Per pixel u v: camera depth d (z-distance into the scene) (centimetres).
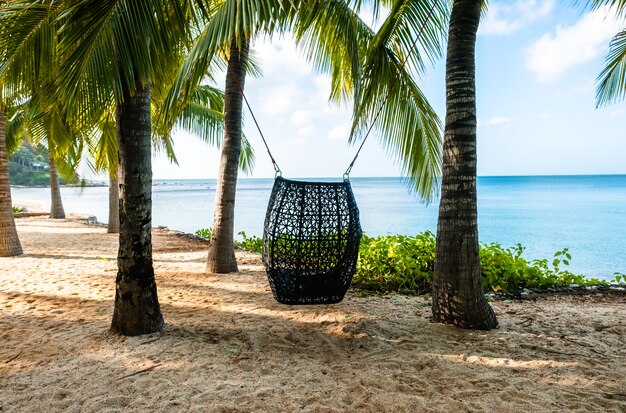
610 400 248
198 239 1119
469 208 379
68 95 286
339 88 625
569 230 1672
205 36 316
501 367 296
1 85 384
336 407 243
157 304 376
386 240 673
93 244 990
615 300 519
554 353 324
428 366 299
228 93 626
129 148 349
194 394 257
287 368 298
